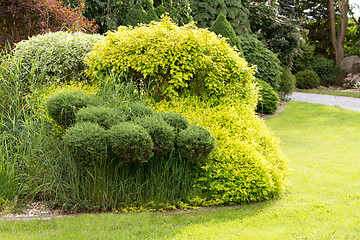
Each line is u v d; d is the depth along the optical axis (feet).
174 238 9.74
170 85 16.58
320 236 9.85
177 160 13.23
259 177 13.25
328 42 92.38
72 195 12.25
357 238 9.75
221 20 33.88
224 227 10.64
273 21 53.16
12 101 14.84
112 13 38.65
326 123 34.45
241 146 14.20
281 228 10.53
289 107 45.42
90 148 11.09
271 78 43.73
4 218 11.39
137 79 17.28
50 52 17.72
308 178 16.72
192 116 15.30
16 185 12.61
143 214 11.65
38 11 27.68
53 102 12.73
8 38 28.40
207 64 17.22
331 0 86.22
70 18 29.37
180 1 36.19
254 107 19.77
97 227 10.47
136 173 12.87
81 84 17.17
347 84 76.33
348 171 17.99
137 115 13.52
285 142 27.55
